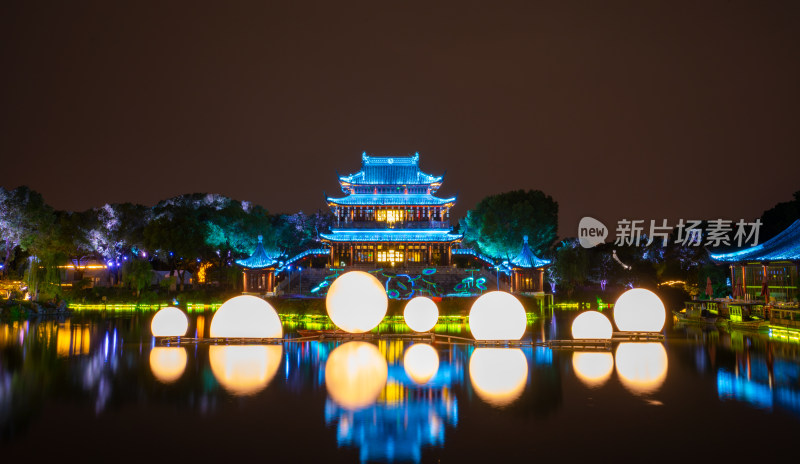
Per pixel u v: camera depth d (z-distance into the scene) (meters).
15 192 76.69
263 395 25.22
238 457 17.56
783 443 18.72
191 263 113.62
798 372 30.41
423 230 103.56
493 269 95.19
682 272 99.19
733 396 24.88
